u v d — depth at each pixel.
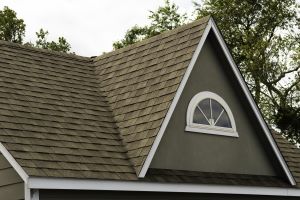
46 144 12.48
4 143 11.73
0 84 14.06
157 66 15.62
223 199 15.31
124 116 14.84
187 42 15.38
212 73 15.88
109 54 18.02
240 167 16.03
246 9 35.66
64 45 38.53
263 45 34.03
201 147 15.21
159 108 14.14
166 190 13.68
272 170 16.80
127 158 13.50
